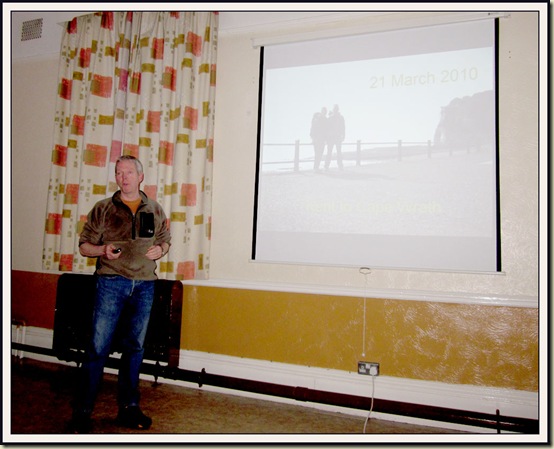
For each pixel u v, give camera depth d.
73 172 2.93
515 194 2.20
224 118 2.81
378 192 2.42
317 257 2.51
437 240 2.28
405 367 2.27
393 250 2.35
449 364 2.21
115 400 2.33
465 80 2.30
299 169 2.60
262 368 2.52
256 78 2.77
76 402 1.91
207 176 2.73
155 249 2.01
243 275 2.67
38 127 3.40
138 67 2.89
